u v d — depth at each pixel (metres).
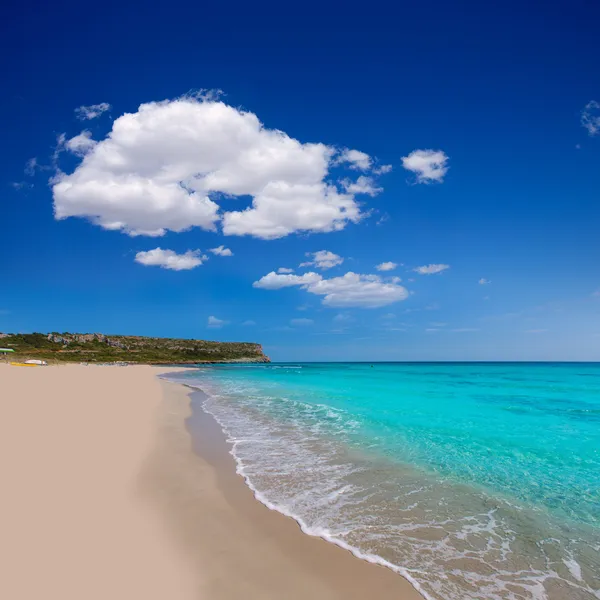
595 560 5.46
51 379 32.25
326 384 36.59
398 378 47.41
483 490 8.08
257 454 10.72
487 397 24.86
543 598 4.60
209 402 22.27
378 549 5.67
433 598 4.57
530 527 6.44
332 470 9.31
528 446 11.70
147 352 117.56
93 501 6.82
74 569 4.75
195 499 7.28
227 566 5.07
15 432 11.31
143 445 10.99
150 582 4.59
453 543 5.88
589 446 11.66
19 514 6.13
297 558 5.35
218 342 148.25
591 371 72.00
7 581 4.39
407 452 10.99
